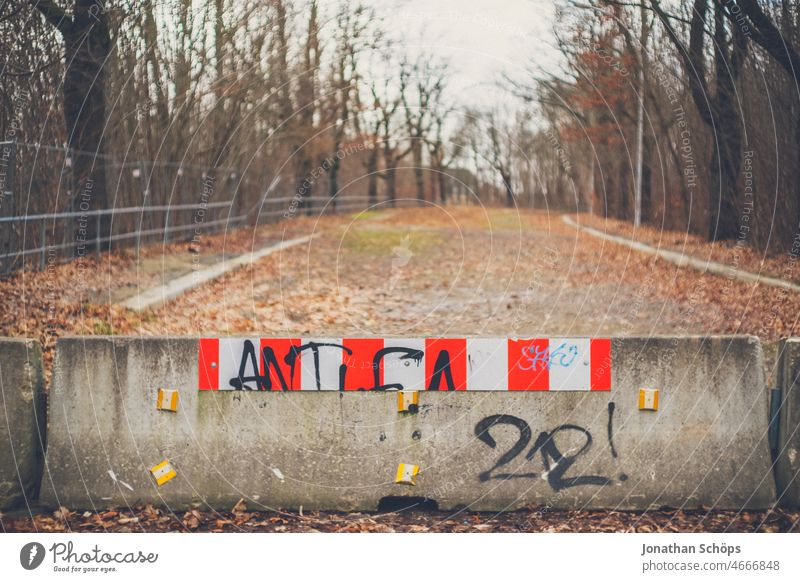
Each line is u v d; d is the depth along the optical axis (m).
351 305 12.10
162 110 16.98
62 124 13.26
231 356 4.45
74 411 4.43
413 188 38.12
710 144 18.62
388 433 4.44
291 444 4.43
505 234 25.33
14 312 9.09
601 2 18.58
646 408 4.44
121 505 4.40
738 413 4.44
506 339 4.46
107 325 9.33
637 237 22.77
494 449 4.44
